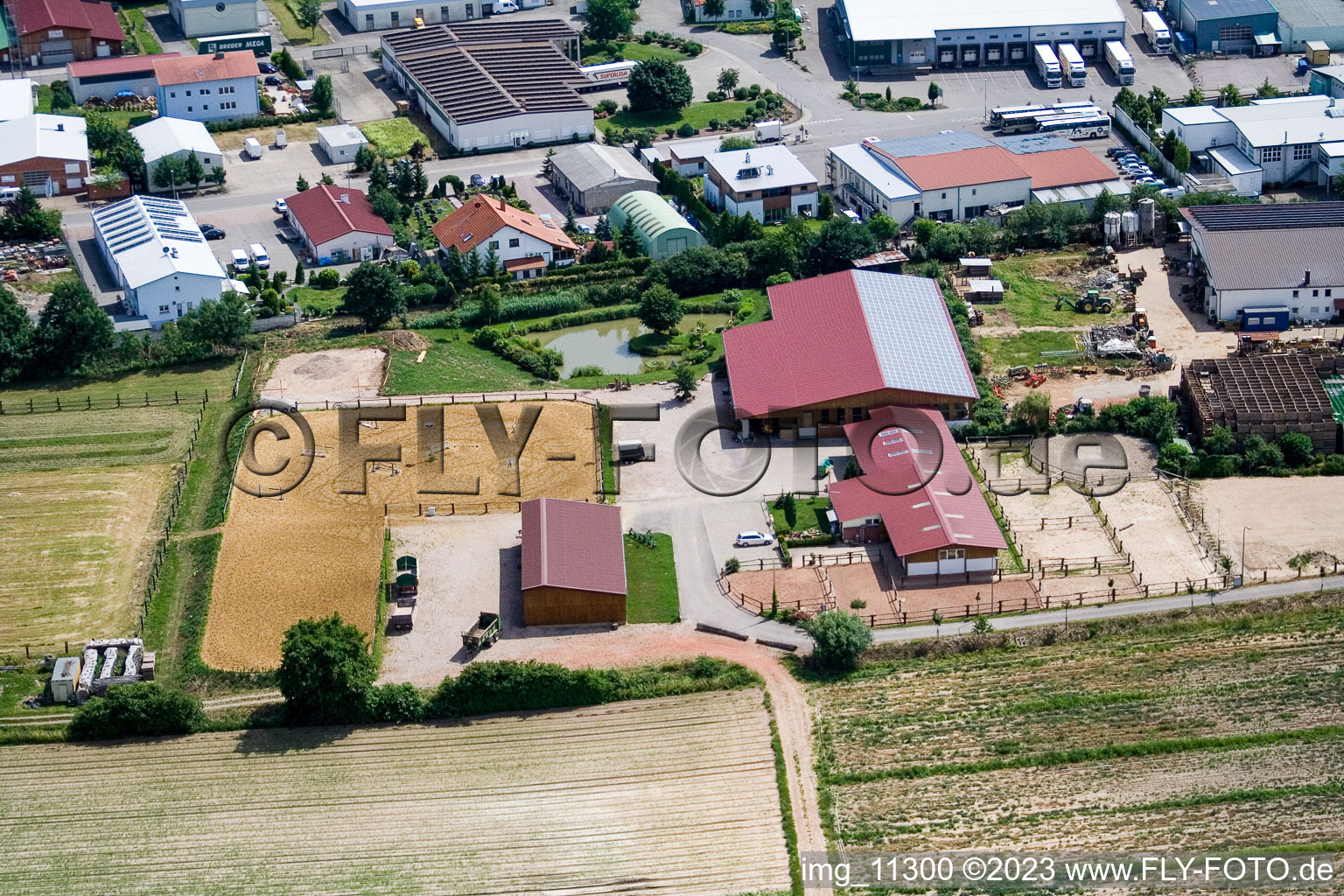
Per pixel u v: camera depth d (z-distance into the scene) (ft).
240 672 571.28
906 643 585.63
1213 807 505.25
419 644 588.91
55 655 582.76
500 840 500.33
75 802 518.78
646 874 485.15
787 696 561.84
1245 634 588.91
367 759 534.78
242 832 506.07
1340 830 492.54
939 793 515.50
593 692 557.33
